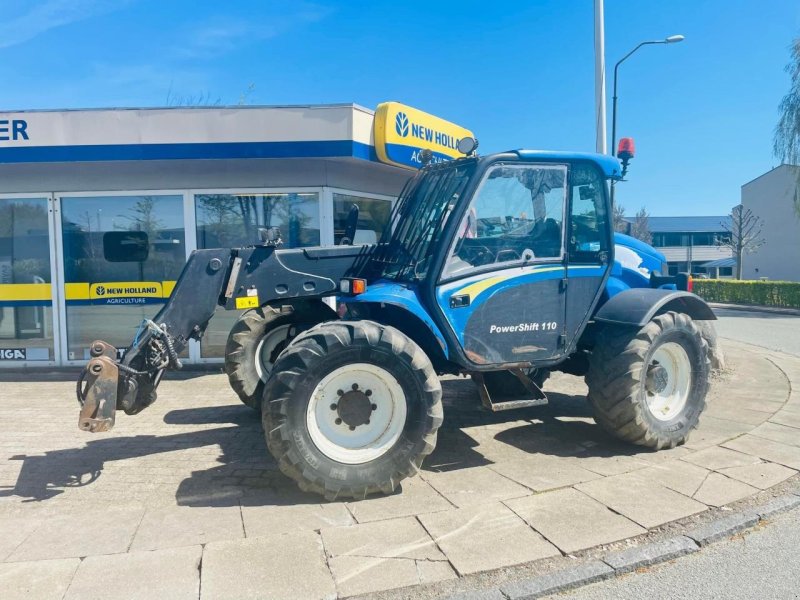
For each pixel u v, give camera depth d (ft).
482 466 16.02
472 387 24.86
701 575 10.96
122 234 28.94
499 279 15.72
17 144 26.55
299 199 29.12
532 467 15.90
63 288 28.86
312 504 13.58
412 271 15.98
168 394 24.11
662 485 14.57
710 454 16.79
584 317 16.94
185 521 12.73
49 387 25.48
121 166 28.43
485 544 11.72
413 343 14.03
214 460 16.43
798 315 72.54
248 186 28.73
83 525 12.57
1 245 28.89
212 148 26.73
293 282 16.61
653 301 16.74
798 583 10.66
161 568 10.85
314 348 13.29
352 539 11.90
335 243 29.71
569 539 11.91
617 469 15.72
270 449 13.39
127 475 15.35
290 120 26.66
